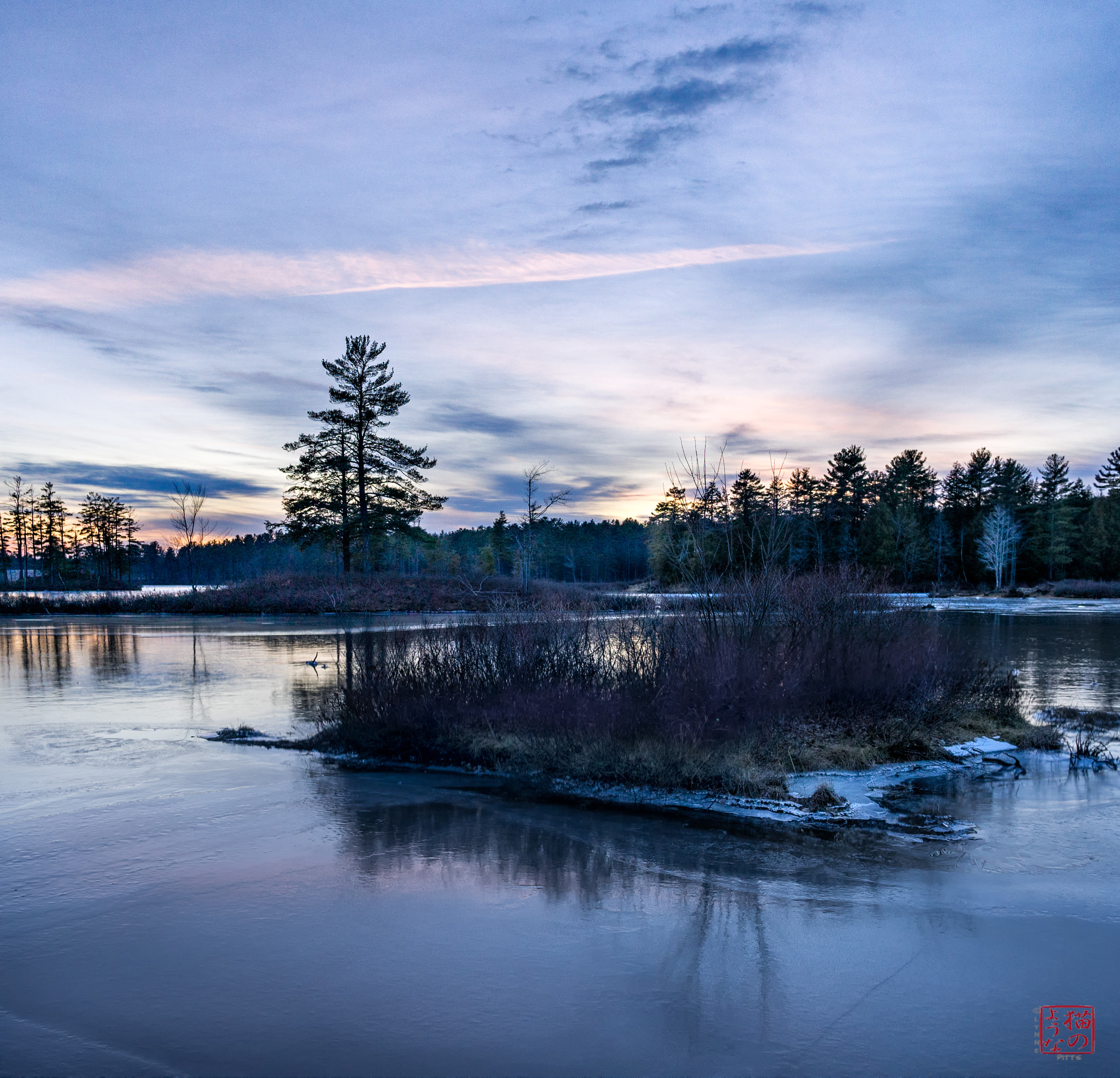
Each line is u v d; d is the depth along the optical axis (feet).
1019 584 265.13
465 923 18.29
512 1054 13.17
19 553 376.89
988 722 41.57
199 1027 13.93
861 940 17.49
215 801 29.12
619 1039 13.57
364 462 175.94
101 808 27.99
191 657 79.00
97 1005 14.66
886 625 46.70
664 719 33.17
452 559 269.44
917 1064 12.85
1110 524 259.39
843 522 276.00
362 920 18.44
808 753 34.76
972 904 19.51
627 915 18.86
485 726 36.91
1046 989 15.31
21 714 47.55
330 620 128.88
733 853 23.49
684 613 40.55
